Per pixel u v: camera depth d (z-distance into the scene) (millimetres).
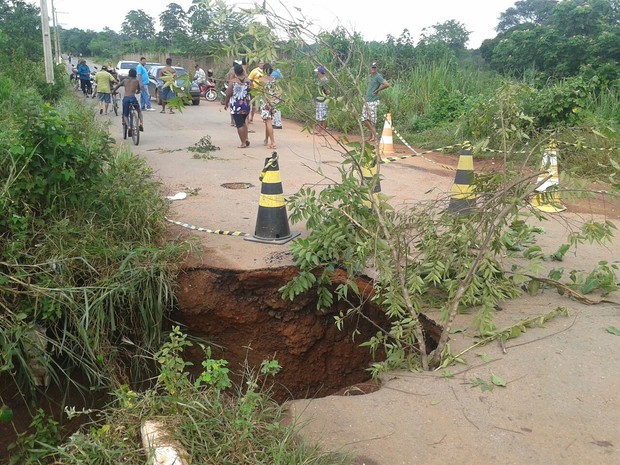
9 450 4414
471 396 3812
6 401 4617
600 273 5395
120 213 5727
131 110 12797
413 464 3176
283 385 5488
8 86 15289
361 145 4414
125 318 5012
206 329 5547
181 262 5488
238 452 3059
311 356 5746
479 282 4609
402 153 13766
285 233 6379
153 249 5281
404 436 3410
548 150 4785
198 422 3197
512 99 5184
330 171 10500
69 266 4879
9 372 4414
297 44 4230
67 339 4754
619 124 12977
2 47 24078
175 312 5438
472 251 5008
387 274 4383
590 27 20078
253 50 4266
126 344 4973
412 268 4789
